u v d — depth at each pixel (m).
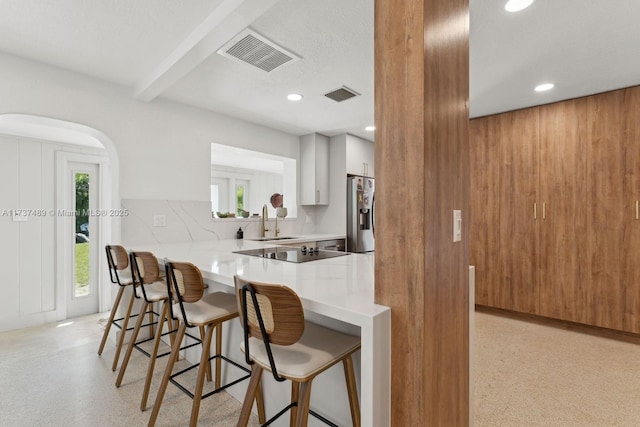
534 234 3.25
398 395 1.03
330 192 4.51
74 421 1.67
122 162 2.73
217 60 2.32
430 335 1.03
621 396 1.95
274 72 2.50
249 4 1.60
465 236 1.34
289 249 2.58
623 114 2.79
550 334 2.97
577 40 2.03
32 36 2.00
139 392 1.94
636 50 2.15
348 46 2.13
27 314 3.12
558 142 3.11
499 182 3.46
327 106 3.26
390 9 1.05
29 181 3.14
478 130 3.60
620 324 2.81
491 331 3.04
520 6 1.69
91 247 3.56
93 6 1.72
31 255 3.15
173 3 1.71
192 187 3.21
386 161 1.06
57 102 2.38
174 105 3.08
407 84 1.01
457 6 1.24
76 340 2.75
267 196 6.71
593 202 2.93
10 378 2.10
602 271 2.89
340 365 1.37
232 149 3.70
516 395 1.96
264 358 1.16
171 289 1.65
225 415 1.73
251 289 1.07
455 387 1.25
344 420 1.35
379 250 1.08
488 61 2.30
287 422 1.57
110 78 2.60
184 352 2.37
